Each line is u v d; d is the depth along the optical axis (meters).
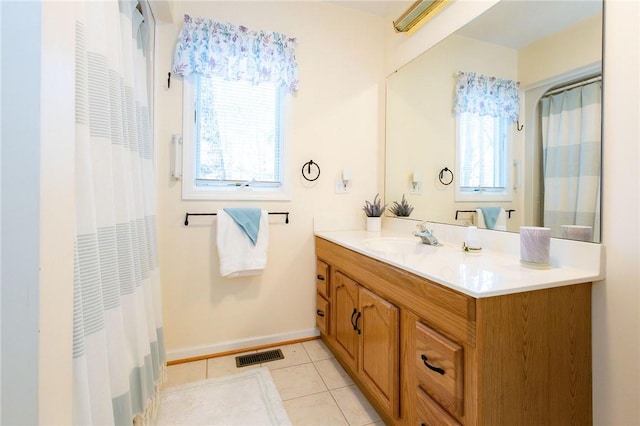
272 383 1.62
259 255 1.88
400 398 1.19
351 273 1.60
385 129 2.28
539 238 1.06
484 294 0.80
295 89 2.01
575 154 1.10
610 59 0.98
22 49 0.48
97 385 0.82
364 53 2.25
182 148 1.80
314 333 2.16
